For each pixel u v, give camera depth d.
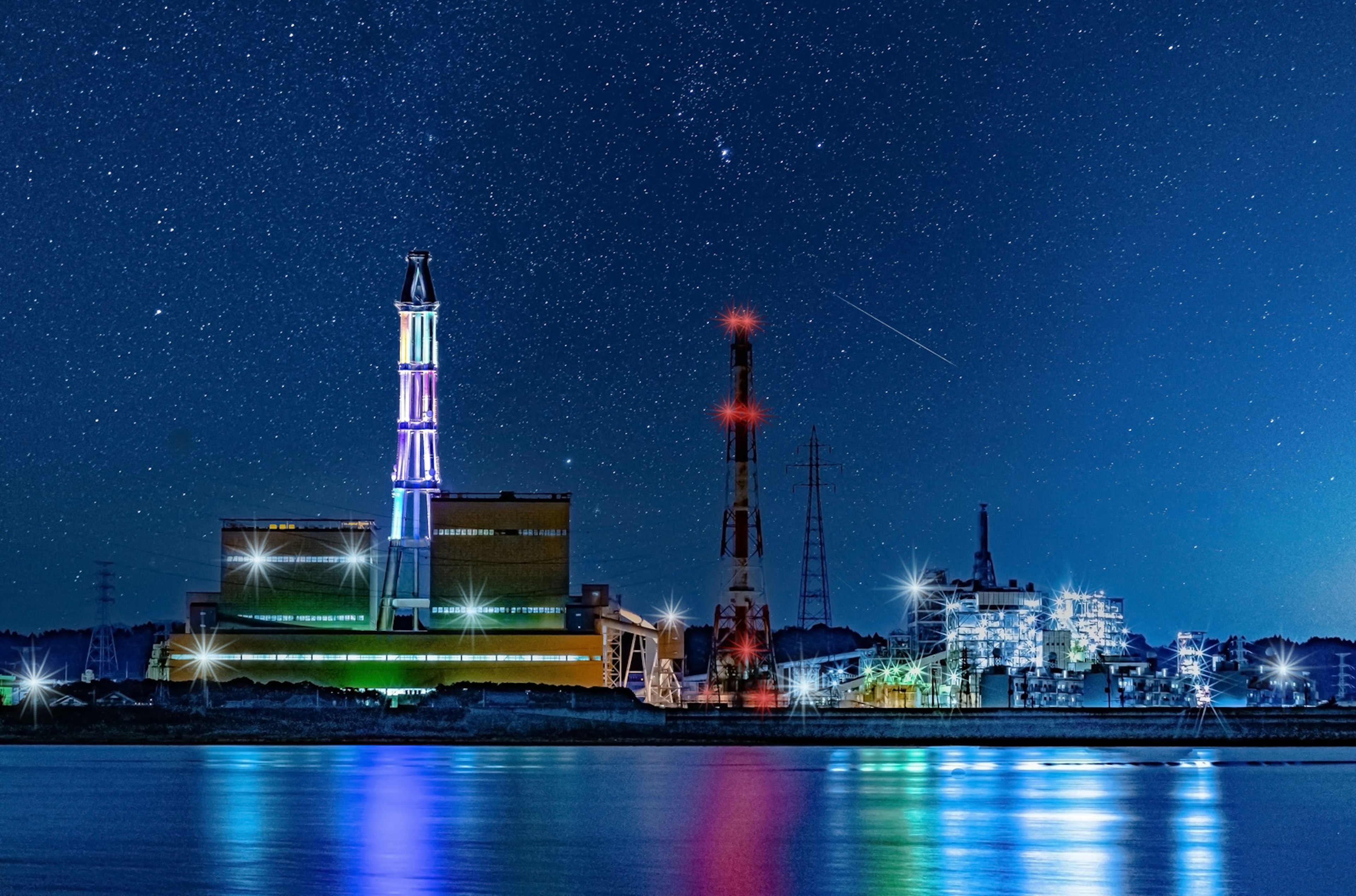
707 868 84.06
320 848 92.69
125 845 94.25
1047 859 88.19
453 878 80.19
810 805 119.81
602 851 91.56
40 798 126.88
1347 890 76.81
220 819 109.75
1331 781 146.12
